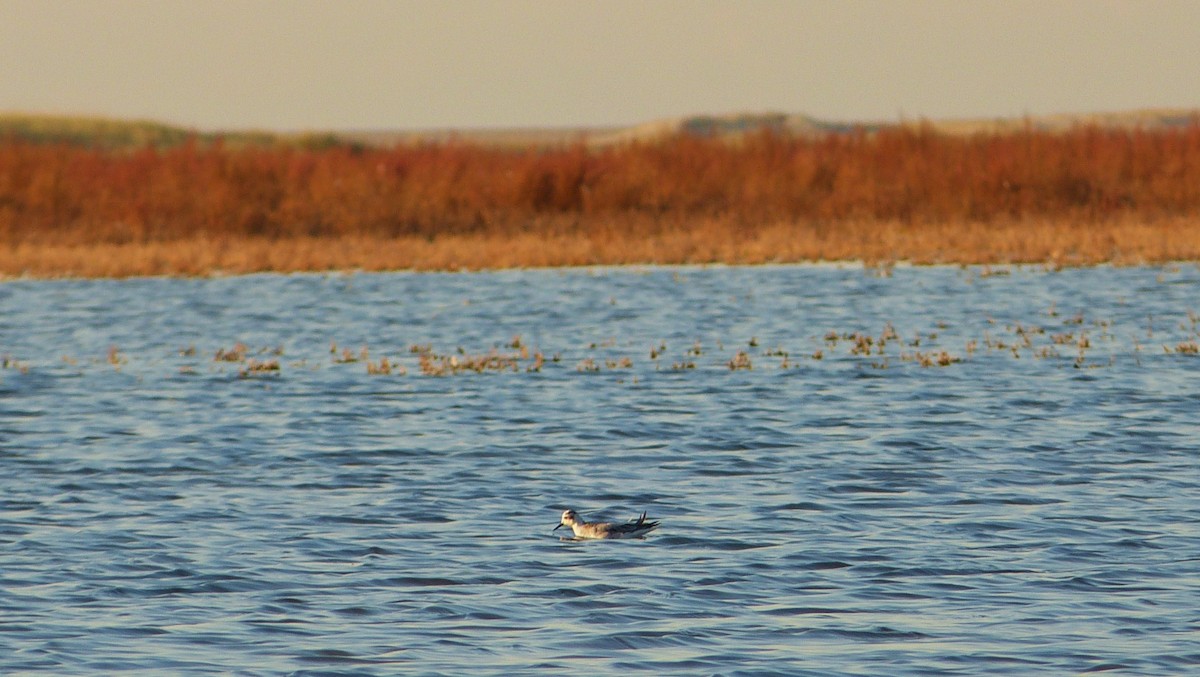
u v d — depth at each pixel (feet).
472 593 37.11
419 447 54.49
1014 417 58.23
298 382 68.59
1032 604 35.81
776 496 46.65
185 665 32.40
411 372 70.85
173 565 39.75
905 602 36.09
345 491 48.11
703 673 31.58
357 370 71.72
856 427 56.85
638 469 50.72
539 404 62.23
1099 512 44.06
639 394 64.08
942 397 62.34
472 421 59.06
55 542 42.09
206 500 47.06
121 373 72.02
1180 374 66.49
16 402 64.64
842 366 70.18
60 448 55.31
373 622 35.09
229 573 38.99
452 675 31.60
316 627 34.76
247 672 31.99
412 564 39.65
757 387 65.26
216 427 58.75
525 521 44.09
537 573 38.73
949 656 32.45
